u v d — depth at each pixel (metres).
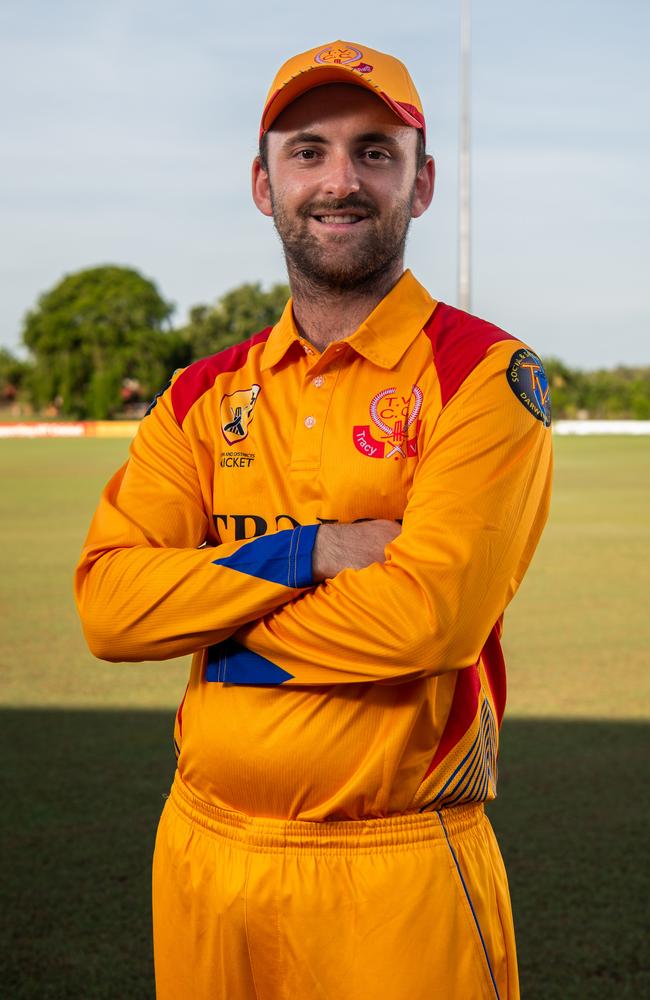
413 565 1.53
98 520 1.76
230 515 1.72
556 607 7.36
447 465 1.58
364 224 1.65
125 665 5.79
